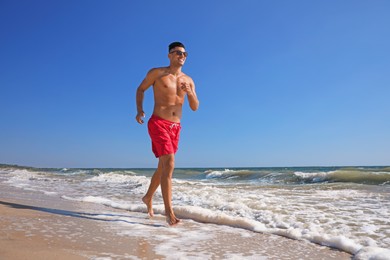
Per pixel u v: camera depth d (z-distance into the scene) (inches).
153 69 148.4
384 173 464.8
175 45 148.1
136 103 150.7
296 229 126.3
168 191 133.9
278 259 94.9
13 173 688.4
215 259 92.5
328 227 139.9
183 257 92.6
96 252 93.3
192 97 147.6
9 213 149.6
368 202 215.9
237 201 214.5
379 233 129.4
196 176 830.5
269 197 242.1
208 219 149.9
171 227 135.2
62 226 126.8
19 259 82.4
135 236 115.9
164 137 137.7
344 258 96.9
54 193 273.7
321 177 487.5
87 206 196.9
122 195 268.5
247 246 108.0
